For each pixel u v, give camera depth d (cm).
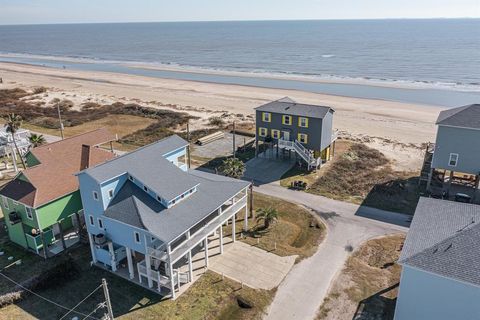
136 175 3036
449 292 2269
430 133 7012
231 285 2975
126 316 2681
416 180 4853
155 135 6894
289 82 12731
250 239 3606
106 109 8850
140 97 10381
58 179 3453
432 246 2389
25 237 3428
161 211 2912
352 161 5497
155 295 2888
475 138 4003
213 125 7506
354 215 4038
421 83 12062
